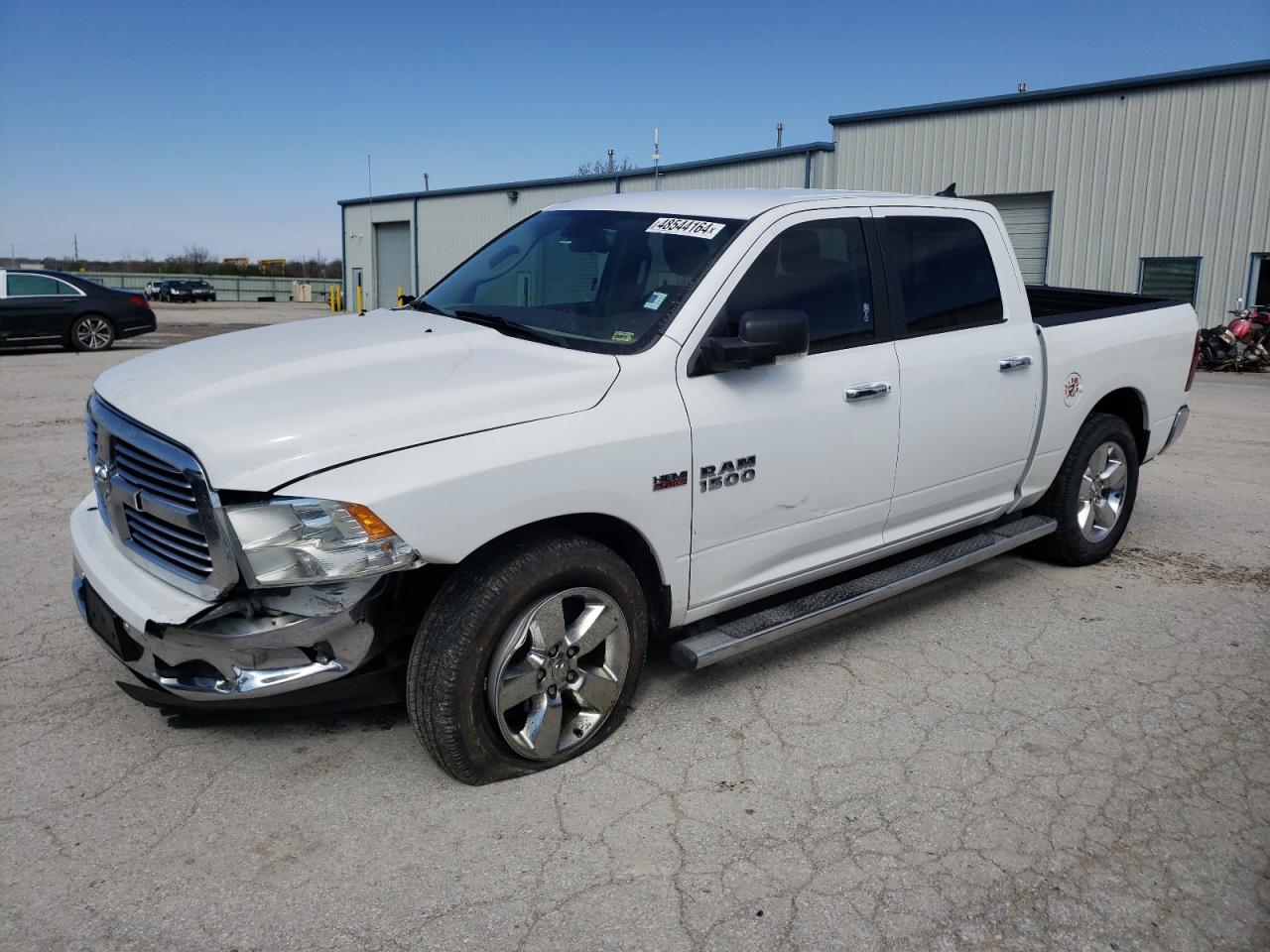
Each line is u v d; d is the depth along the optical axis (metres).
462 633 2.97
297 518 2.73
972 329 4.46
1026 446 4.77
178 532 2.95
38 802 3.07
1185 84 17.50
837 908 2.65
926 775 3.30
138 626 2.95
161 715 3.62
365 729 3.56
